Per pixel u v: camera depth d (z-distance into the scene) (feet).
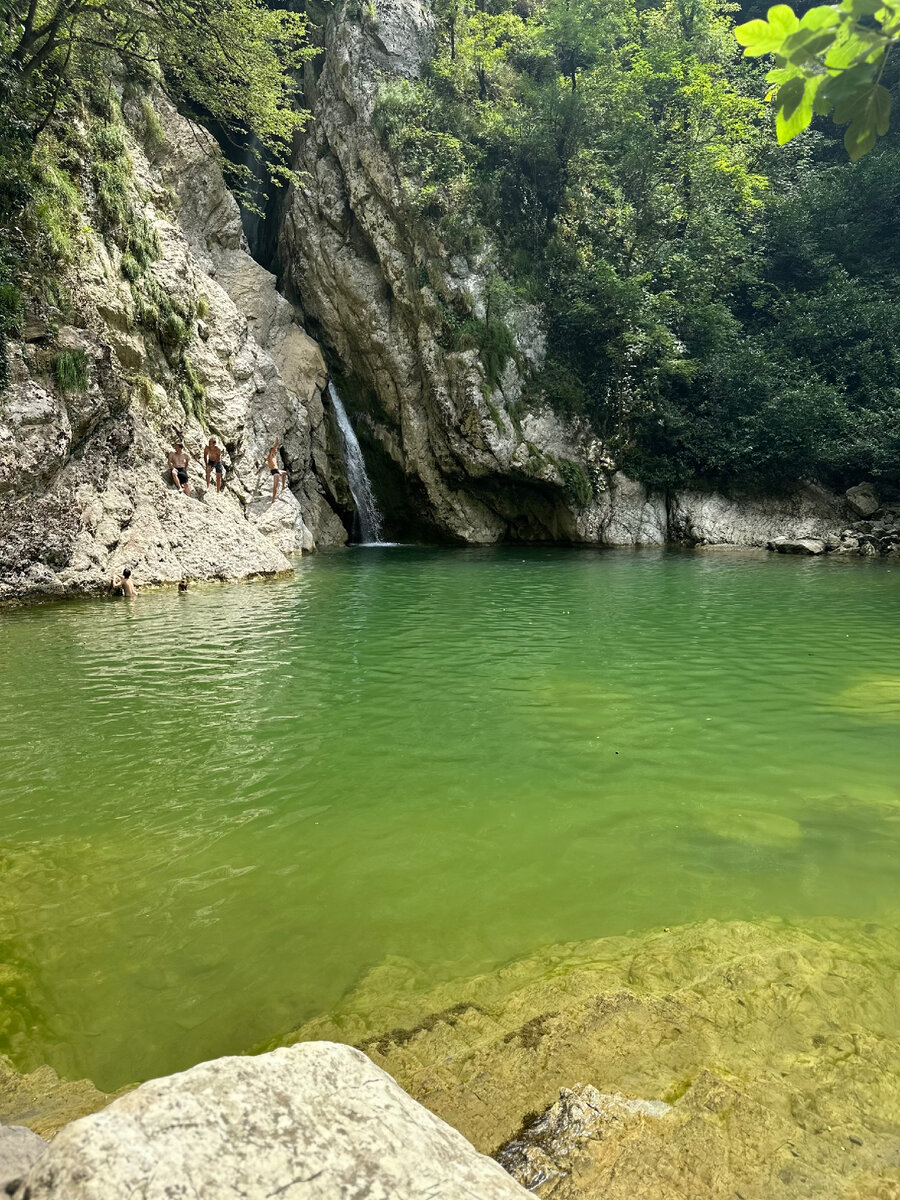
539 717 23.93
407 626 38.68
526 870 14.43
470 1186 5.18
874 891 13.55
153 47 71.15
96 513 50.11
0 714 24.08
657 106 100.07
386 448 96.63
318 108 98.07
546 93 92.07
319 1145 5.19
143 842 15.62
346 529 94.43
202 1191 4.67
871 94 6.55
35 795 17.99
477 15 99.50
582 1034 9.68
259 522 71.77
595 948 11.79
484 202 92.53
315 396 90.53
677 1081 8.84
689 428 90.79
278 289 104.22
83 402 50.52
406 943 12.09
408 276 91.40
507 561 71.20
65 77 60.08
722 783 18.69
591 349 95.45
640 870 14.38
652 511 91.20
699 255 96.68
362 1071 6.07
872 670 29.94
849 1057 9.13
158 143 76.38
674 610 43.68
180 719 23.65
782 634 36.91
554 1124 8.17
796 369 91.25
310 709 24.68
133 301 62.08
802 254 100.48
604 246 96.84
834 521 86.48
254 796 17.93
